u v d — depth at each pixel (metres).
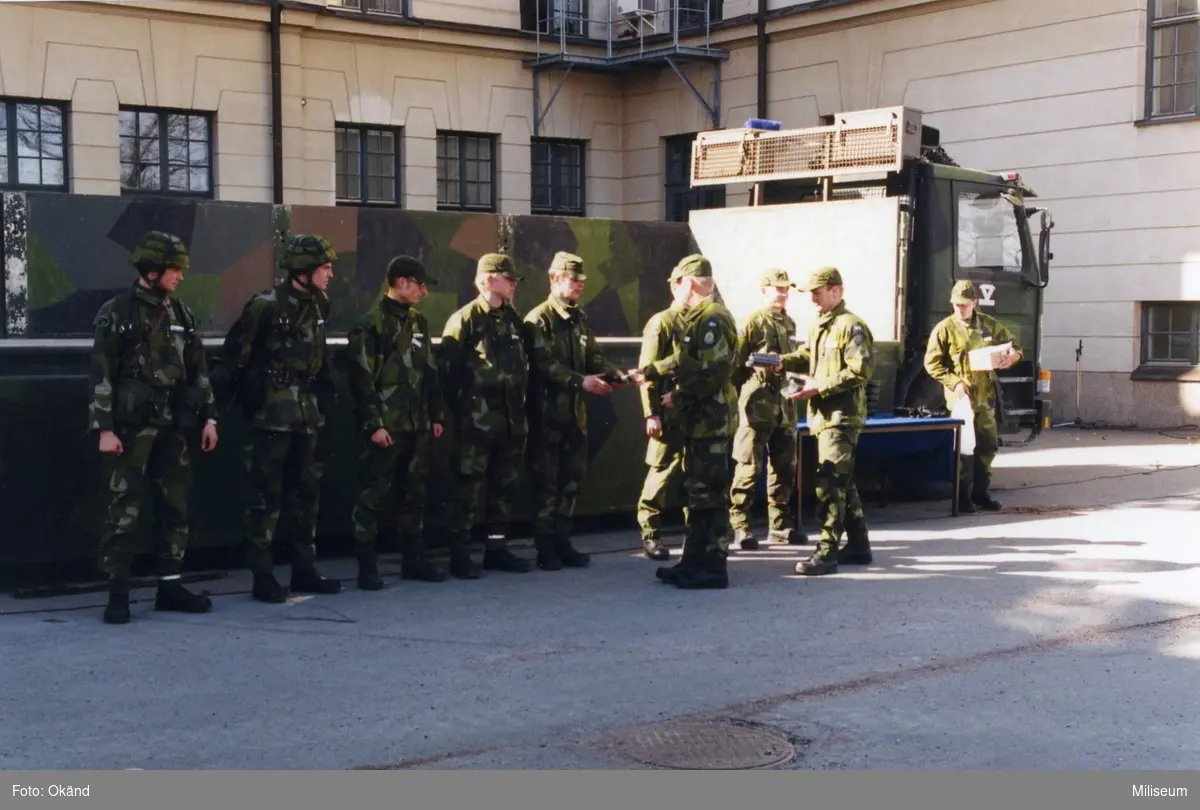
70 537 7.97
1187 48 17.38
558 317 8.61
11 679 6.07
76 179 18.92
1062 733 5.26
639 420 10.20
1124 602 7.59
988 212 12.39
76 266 8.62
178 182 20.03
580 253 11.34
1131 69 17.70
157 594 7.55
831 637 6.84
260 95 20.48
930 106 19.98
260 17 20.27
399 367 8.06
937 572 8.54
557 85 23.94
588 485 9.98
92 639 6.82
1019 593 7.86
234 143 20.28
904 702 5.70
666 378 8.23
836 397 8.51
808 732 5.30
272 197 20.66
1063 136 18.47
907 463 11.10
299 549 7.96
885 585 8.14
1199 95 17.25
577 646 6.68
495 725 5.39
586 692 5.87
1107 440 16.62
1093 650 6.55
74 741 5.19
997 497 11.97
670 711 5.58
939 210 11.86
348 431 8.94
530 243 11.00
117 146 19.23
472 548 9.59
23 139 18.67
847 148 11.82
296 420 7.65
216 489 8.38
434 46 22.34
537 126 23.72
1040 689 5.88
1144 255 17.72
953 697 5.77
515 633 6.96
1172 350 17.77
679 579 8.08
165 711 5.58
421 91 22.30
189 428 7.35
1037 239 14.98
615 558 9.15
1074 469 13.86
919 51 20.08
